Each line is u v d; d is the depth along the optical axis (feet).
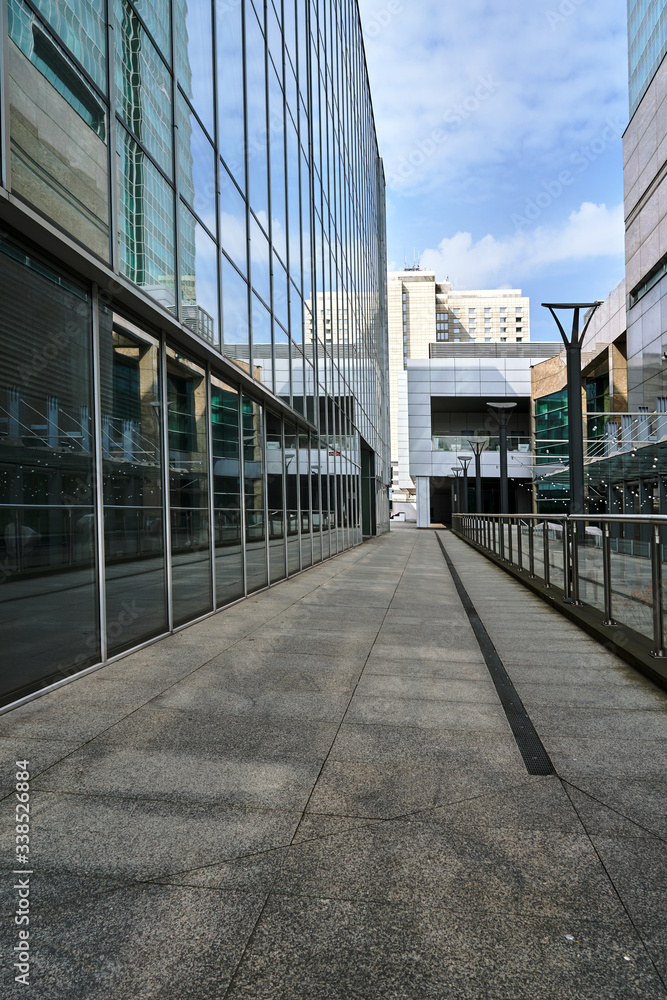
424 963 6.82
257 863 8.73
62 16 17.10
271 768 11.89
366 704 15.78
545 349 180.45
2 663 15.19
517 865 8.64
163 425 24.93
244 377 33.09
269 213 38.99
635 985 6.49
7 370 15.78
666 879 8.29
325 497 63.16
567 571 31.01
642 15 110.22
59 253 17.61
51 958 6.89
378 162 147.13
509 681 17.78
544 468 170.60
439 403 190.19
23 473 16.21
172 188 24.40
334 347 70.18
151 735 13.62
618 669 19.06
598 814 10.02
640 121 107.34
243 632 25.20
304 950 7.03
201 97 27.55
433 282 494.18
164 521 24.80
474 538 89.10
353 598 35.06
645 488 101.45
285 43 43.98
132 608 21.98
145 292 21.89
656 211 100.17
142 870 8.54
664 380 97.86
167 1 24.21
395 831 9.57
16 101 14.97
